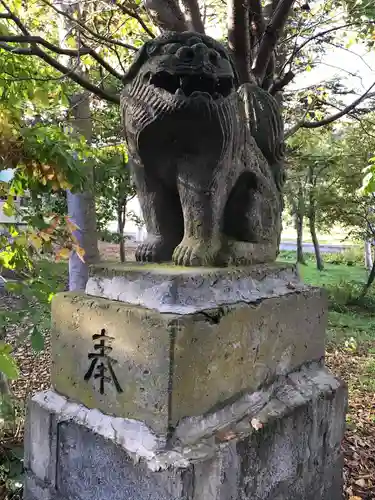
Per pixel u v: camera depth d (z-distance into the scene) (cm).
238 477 124
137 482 115
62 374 144
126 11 287
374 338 591
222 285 135
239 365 135
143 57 142
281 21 251
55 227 205
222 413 129
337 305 788
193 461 111
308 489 157
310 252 1616
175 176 150
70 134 282
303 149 763
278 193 195
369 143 753
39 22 371
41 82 260
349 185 808
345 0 294
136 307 126
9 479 225
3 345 170
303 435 153
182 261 146
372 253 1251
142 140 142
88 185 239
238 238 165
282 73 334
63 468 136
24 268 216
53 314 147
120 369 126
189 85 136
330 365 474
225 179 151
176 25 259
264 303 145
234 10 224
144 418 120
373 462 273
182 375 116
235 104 147
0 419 252
